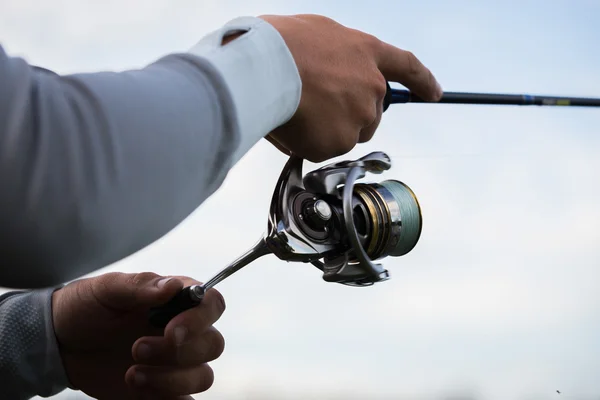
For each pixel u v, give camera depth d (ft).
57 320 5.25
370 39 4.32
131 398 5.38
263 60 3.48
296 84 3.68
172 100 3.03
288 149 4.50
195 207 3.22
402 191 5.42
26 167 2.64
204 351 4.86
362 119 4.21
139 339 4.86
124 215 2.86
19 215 2.65
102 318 5.13
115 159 2.81
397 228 5.19
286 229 4.52
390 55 4.46
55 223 2.71
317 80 3.98
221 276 4.69
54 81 2.82
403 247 5.38
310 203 4.64
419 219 5.44
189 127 3.04
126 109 2.87
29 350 5.26
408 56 4.60
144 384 4.87
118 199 2.83
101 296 5.05
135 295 4.93
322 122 4.06
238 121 3.24
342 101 4.09
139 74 3.06
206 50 3.41
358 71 4.16
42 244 2.72
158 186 2.94
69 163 2.71
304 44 3.98
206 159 3.14
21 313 5.28
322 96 4.01
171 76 3.13
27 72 2.72
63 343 5.30
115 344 5.27
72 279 2.89
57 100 2.74
